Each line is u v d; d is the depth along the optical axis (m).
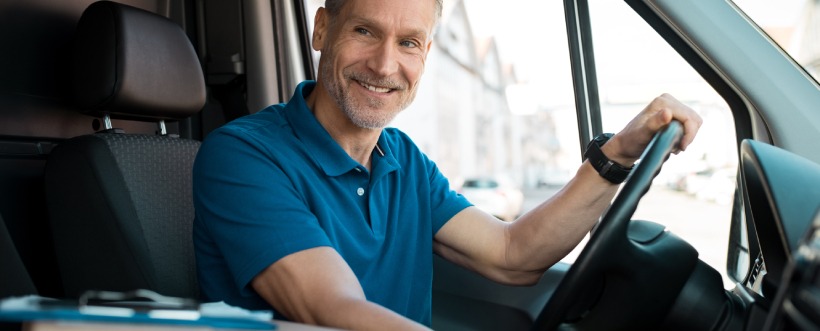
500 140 12.79
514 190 8.38
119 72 1.50
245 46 2.11
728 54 1.53
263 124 1.31
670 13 1.56
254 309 1.19
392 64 1.29
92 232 1.36
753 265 1.34
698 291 1.05
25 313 0.57
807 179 0.88
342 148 1.33
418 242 1.43
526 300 1.66
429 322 1.44
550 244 1.36
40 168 1.54
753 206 0.94
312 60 2.31
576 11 2.08
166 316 0.63
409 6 1.30
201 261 1.27
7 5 1.51
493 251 1.42
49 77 1.59
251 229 1.13
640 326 1.04
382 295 1.33
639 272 1.00
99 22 1.51
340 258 1.10
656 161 0.99
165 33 1.63
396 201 1.39
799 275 0.54
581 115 2.11
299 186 1.22
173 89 1.63
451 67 12.17
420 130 2.71
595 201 1.32
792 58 1.53
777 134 1.51
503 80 11.72
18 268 1.18
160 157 1.52
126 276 1.36
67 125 1.62
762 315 1.01
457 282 1.73
